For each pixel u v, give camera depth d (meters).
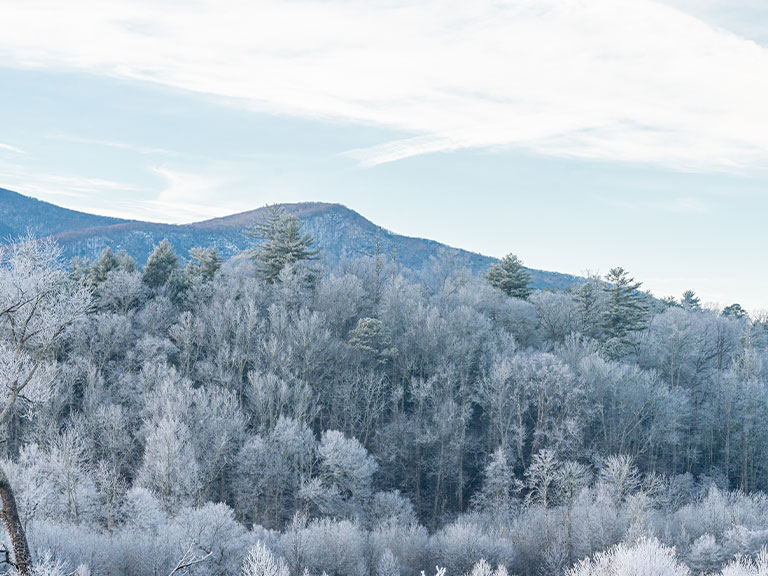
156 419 64.94
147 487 59.28
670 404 80.06
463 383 82.94
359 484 67.25
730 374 87.00
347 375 85.25
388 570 50.69
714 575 45.28
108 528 53.22
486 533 62.12
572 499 61.75
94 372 71.06
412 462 79.44
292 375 78.19
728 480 79.06
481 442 82.50
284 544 50.78
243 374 85.31
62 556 37.66
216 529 46.88
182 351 83.31
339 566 51.19
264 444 68.38
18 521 10.74
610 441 81.25
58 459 53.94
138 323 85.81
